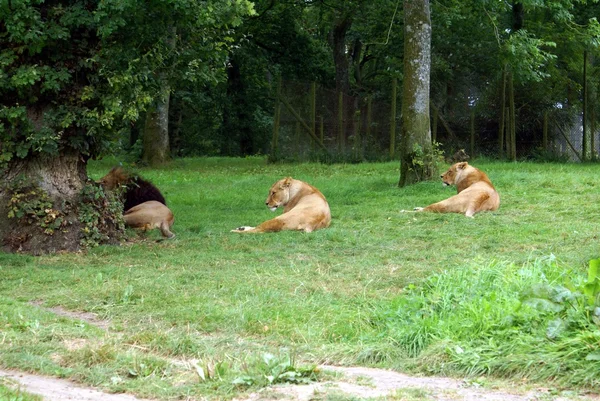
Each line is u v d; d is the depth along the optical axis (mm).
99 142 12859
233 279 9766
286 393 5328
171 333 7477
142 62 12562
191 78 13109
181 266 10758
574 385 5398
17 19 11406
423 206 16438
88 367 6172
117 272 10375
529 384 5523
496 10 31562
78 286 9602
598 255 10320
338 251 11688
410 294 8391
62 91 12422
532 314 6562
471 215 14820
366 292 9039
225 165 30828
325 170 26219
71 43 12312
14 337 7008
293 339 7258
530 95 31156
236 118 43062
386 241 12398
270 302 8570
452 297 7820
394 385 5645
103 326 7957
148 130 30531
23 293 9438
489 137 31422
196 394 5418
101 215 12672
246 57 40406
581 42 31594
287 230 13414
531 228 13023
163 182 23422
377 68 44812
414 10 19391
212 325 7711
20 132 12125
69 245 12258
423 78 19422
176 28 14266
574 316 6230
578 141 33781
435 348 6254
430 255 11125
